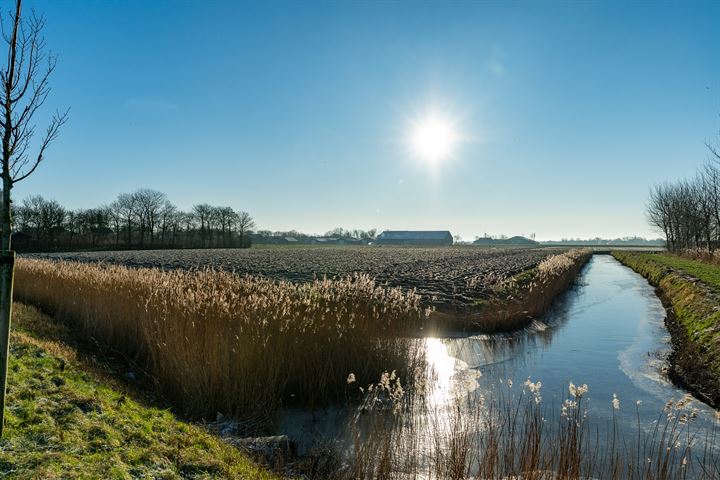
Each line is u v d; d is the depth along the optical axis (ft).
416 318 41.16
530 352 42.37
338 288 37.22
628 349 43.60
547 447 20.72
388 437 20.92
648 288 97.25
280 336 29.35
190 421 23.08
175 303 32.35
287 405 27.81
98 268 57.00
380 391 29.76
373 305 37.04
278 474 17.66
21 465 13.23
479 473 17.62
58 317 44.04
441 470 19.11
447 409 27.04
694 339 39.70
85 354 31.89
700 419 26.03
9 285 14.28
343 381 29.12
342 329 31.19
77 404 18.30
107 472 13.76
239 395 25.58
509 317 51.96
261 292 35.17
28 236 235.40
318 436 23.34
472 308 57.93
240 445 20.10
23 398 17.85
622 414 26.66
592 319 60.29
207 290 37.40
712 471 19.15
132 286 40.60
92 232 274.98
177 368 26.99
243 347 26.91
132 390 25.82
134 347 34.96
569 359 39.81
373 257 176.65
